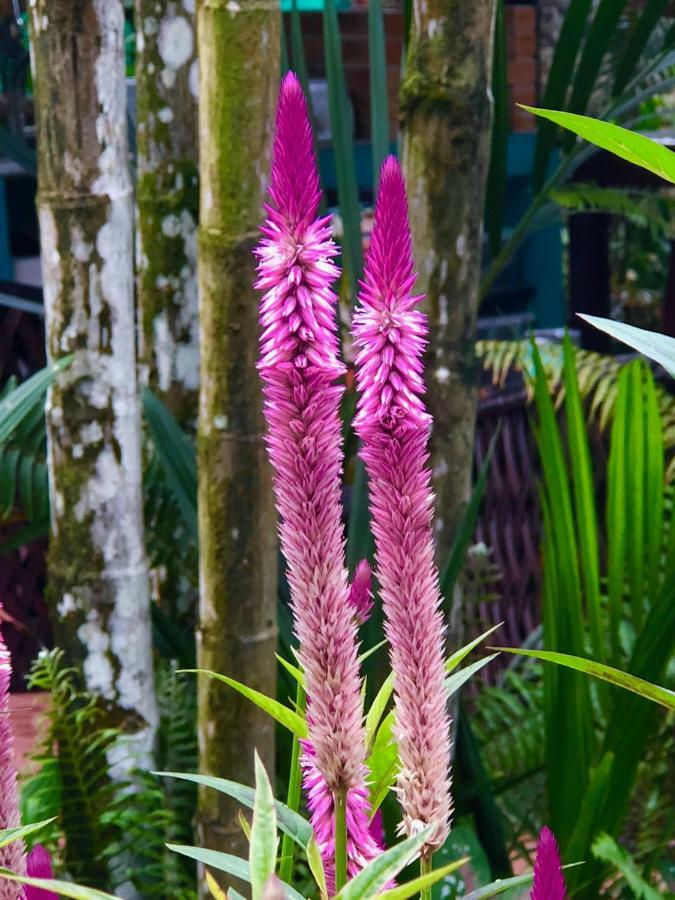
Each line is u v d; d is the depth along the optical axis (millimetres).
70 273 1759
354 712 1019
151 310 2172
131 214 1782
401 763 1024
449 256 1651
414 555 1015
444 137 1625
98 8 1708
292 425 998
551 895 997
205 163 1547
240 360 1558
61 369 1744
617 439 1692
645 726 1674
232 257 1531
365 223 3678
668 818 1840
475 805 1848
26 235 4285
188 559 2131
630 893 1752
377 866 941
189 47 2078
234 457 1561
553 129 1911
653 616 1640
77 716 1781
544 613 1742
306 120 979
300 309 986
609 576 1721
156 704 1903
